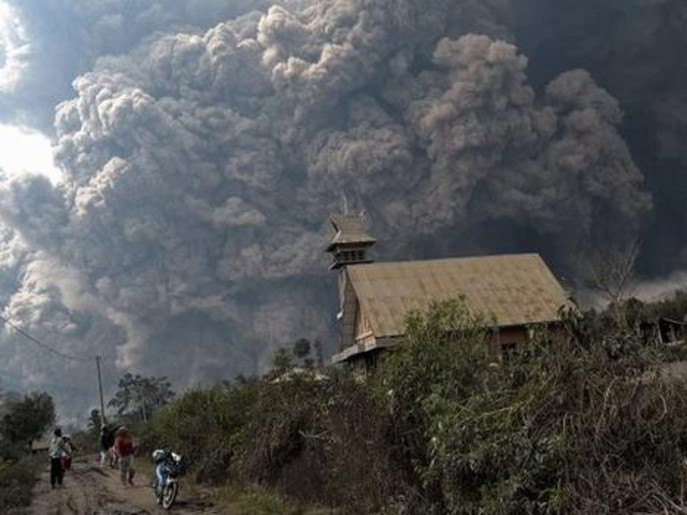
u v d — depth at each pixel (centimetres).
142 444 3425
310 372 1523
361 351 2038
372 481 967
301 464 1304
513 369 793
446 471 779
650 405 642
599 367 673
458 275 2103
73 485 2314
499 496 689
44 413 5453
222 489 1576
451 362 905
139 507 1559
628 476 616
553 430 668
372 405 1012
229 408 1903
